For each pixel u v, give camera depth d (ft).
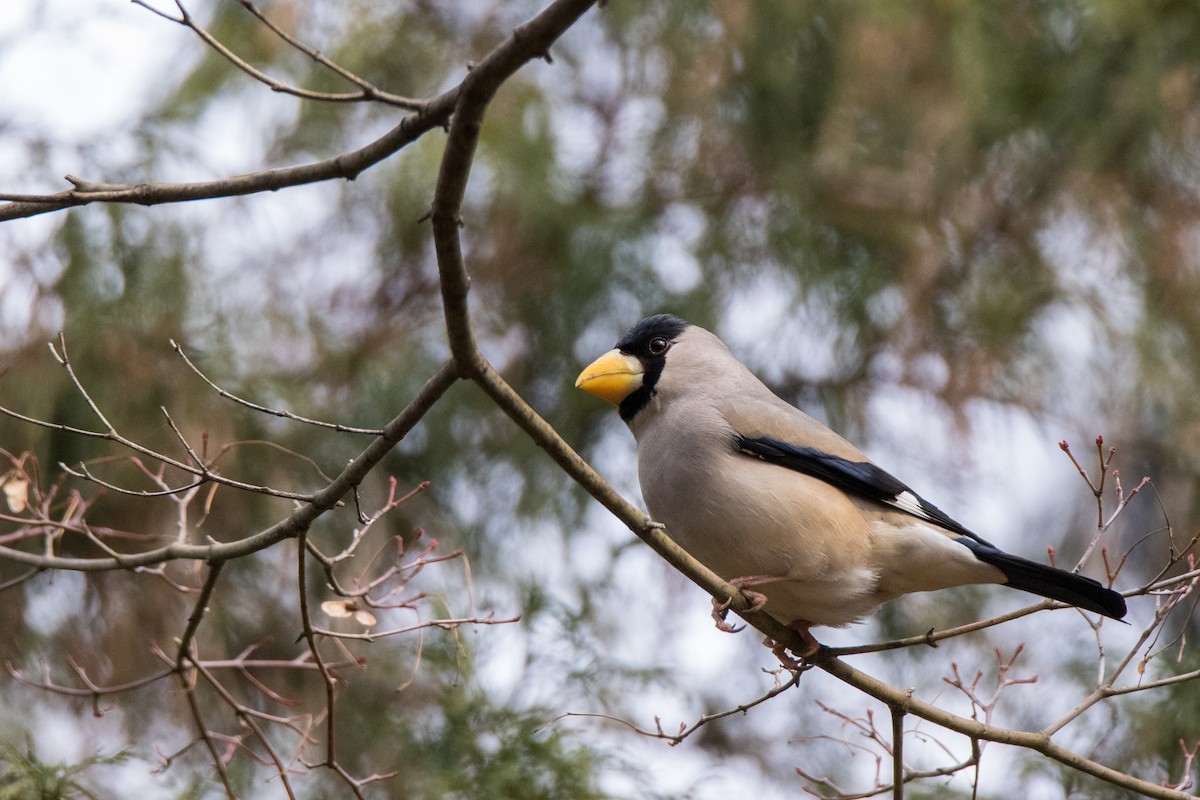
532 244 43.50
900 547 27.61
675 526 28.63
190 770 35.37
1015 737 24.72
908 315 43.09
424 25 44.21
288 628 38.27
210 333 39.73
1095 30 42.98
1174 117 42.19
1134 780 24.38
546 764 32.42
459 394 42.37
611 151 45.80
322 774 35.88
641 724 35.78
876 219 44.24
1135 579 42.47
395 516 40.34
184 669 24.14
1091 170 42.78
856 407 43.70
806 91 43.47
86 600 36.76
